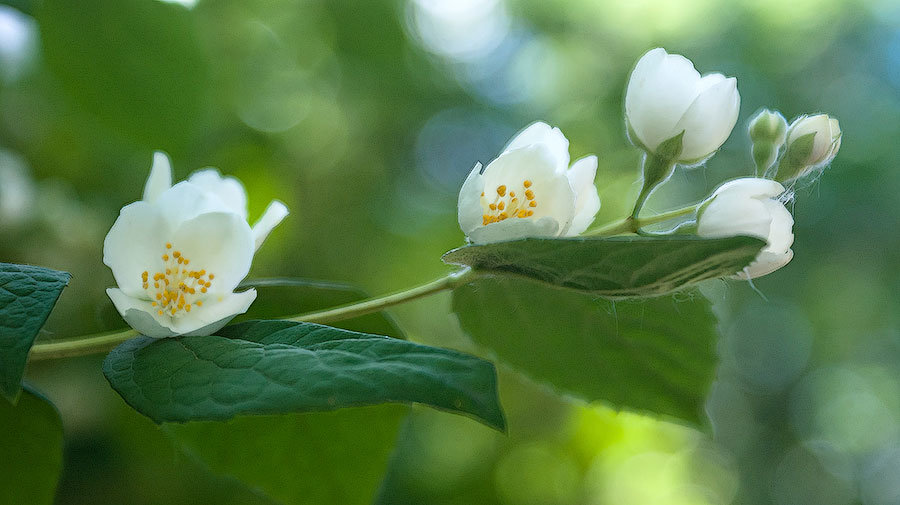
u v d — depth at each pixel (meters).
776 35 1.98
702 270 0.39
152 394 0.38
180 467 0.68
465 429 1.04
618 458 1.03
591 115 1.86
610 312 0.44
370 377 0.37
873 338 2.59
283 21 1.23
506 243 0.39
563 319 0.44
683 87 0.42
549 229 0.41
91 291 0.73
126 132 0.51
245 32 1.16
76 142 0.74
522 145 0.43
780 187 0.41
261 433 0.45
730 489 2.59
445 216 1.31
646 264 0.39
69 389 0.70
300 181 1.21
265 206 0.83
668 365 0.44
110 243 0.41
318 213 1.22
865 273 2.33
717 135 0.42
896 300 2.37
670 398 0.44
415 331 1.19
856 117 2.21
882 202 2.19
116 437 0.69
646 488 1.28
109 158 0.75
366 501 0.45
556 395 0.45
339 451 0.45
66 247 0.73
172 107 0.51
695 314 0.43
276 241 0.86
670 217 0.42
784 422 2.80
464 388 0.37
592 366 0.44
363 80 1.38
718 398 2.57
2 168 0.70
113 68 0.50
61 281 0.39
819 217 2.23
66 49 0.50
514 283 0.43
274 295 0.44
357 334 0.39
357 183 1.32
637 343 0.44
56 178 0.76
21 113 0.72
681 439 1.12
